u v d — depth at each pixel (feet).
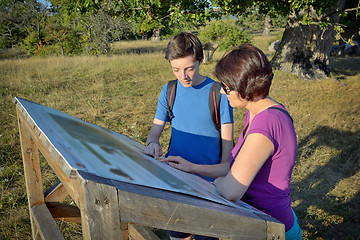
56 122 4.45
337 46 58.08
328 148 15.55
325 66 34.47
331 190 12.07
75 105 22.39
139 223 2.80
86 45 61.36
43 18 69.97
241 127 18.33
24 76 32.04
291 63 34.71
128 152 4.19
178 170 4.51
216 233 3.26
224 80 3.78
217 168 5.20
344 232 9.64
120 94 25.89
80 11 26.55
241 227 3.38
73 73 34.40
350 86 30.04
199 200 3.22
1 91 26.00
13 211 10.16
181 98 5.80
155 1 25.53
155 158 5.06
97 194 2.54
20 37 82.74
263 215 3.68
